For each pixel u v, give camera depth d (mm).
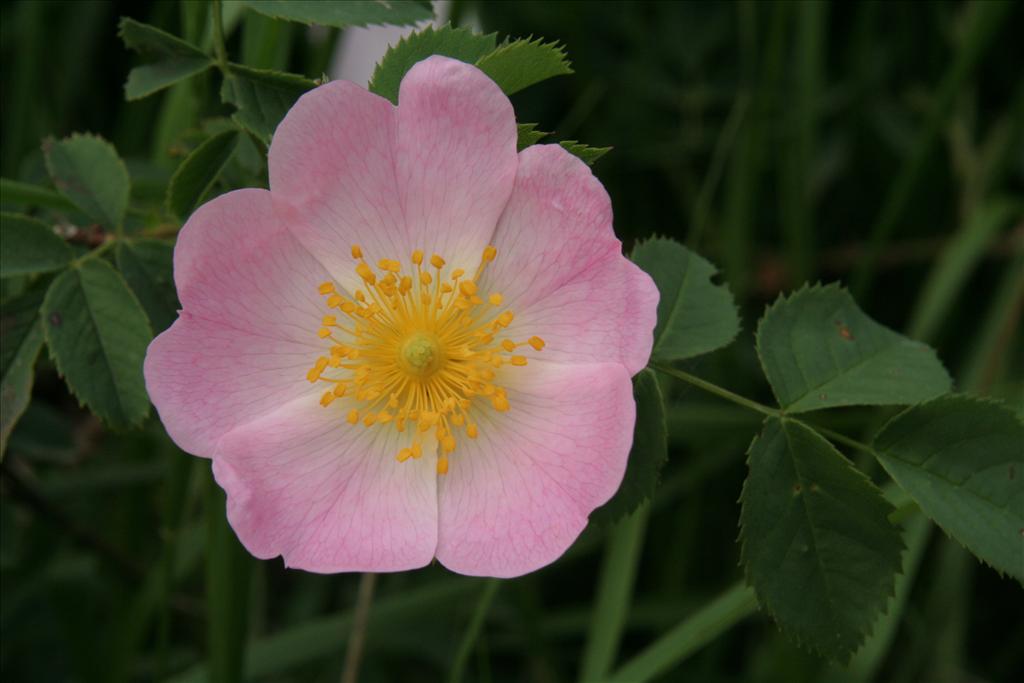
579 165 279
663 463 285
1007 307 375
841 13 415
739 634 386
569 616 375
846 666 285
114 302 301
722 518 391
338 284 287
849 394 292
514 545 279
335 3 298
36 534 351
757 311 400
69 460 349
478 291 286
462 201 284
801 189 384
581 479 278
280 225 283
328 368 289
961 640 365
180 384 281
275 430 284
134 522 368
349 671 334
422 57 287
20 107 380
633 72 405
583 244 281
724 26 405
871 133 409
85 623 357
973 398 286
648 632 388
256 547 277
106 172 313
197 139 323
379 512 283
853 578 284
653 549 394
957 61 370
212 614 328
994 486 284
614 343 280
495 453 284
